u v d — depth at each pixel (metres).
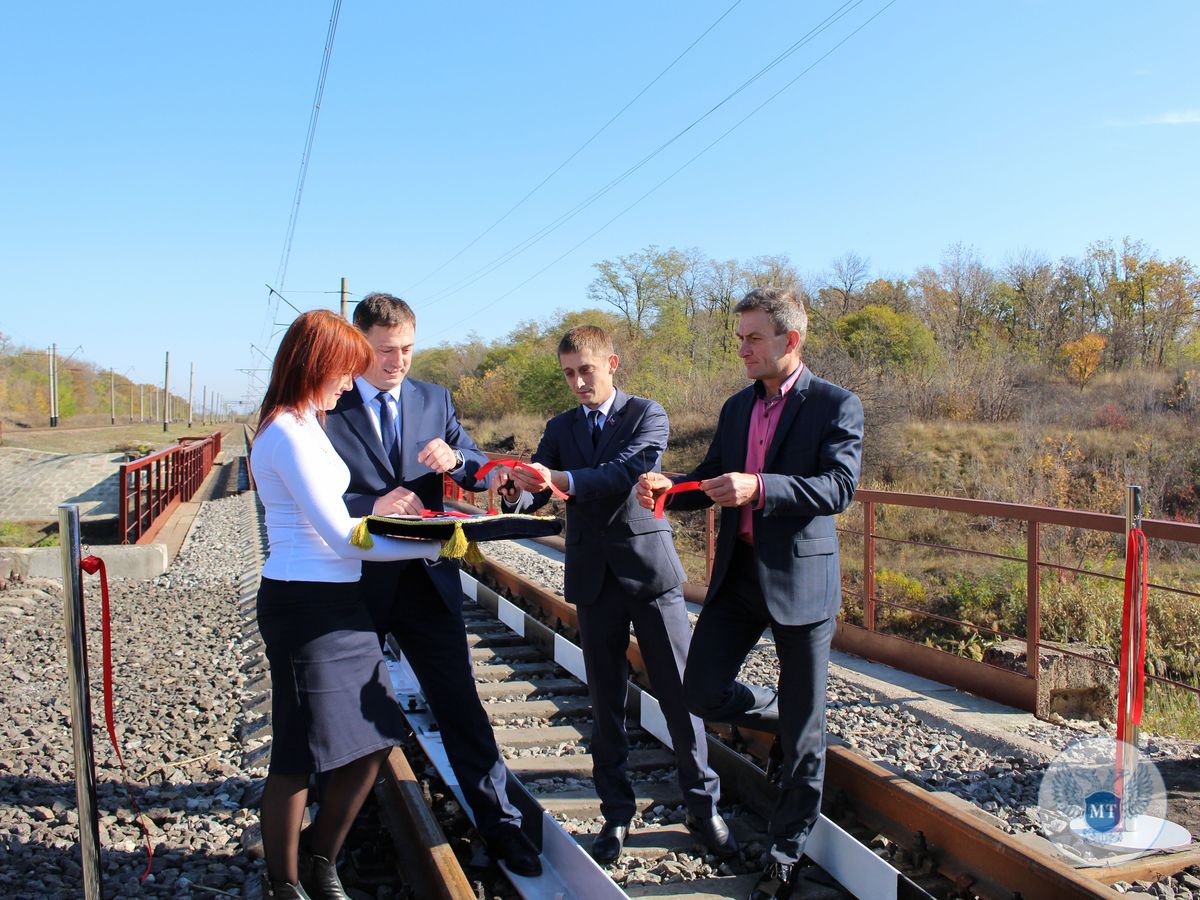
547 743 4.98
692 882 3.41
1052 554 11.66
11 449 31.91
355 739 2.75
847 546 13.98
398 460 3.38
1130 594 3.75
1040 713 5.38
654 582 3.54
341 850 3.71
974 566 11.75
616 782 3.68
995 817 3.91
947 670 6.11
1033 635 5.45
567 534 3.75
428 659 3.35
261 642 7.35
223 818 4.09
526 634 7.29
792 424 3.29
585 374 3.65
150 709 5.71
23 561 10.66
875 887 3.13
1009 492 15.44
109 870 3.60
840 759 3.87
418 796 3.58
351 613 2.84
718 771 4.30
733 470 3.51
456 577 3.41
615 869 3.54
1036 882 2.88
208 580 10.95
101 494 24.70
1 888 3.40
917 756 4.77
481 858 3.51
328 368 2.76
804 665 3.22
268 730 5.16
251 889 3.42
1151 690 6.87
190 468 22.33
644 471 3.51
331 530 2.68
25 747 4.96
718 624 3.42
